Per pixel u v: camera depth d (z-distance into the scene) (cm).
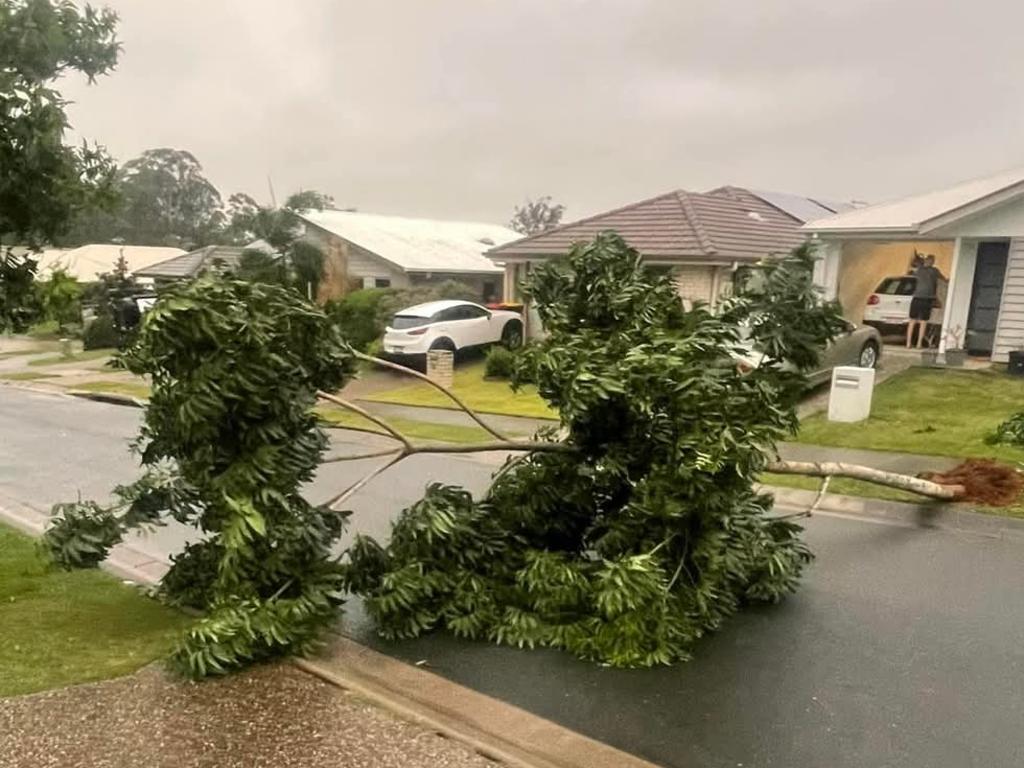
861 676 480
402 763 362
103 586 595
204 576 550
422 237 2905
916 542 744
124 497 549
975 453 1023
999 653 511
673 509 503
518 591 556
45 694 416
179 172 6488
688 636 509
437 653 512
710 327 552
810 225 1736
